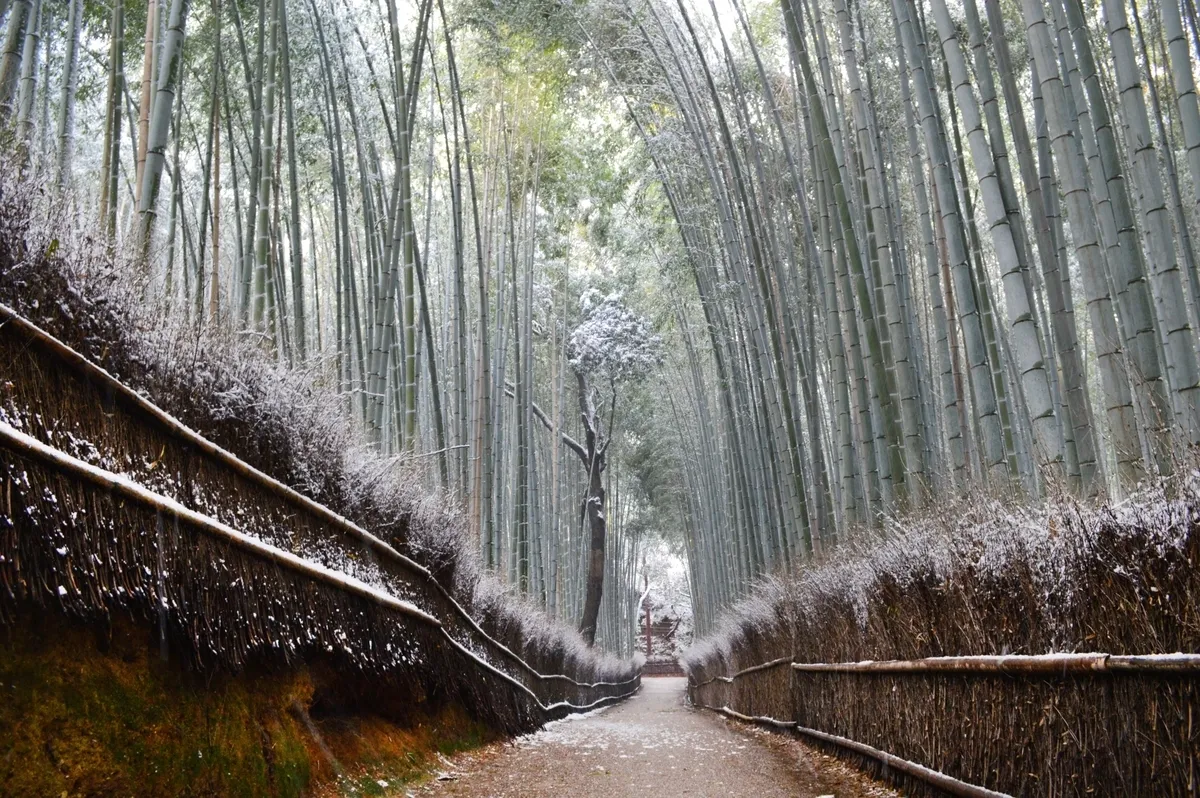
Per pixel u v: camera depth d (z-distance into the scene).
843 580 4.91
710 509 15.52
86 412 2.29
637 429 20.34
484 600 6.31
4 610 1.93
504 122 10.93
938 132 4.58
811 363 7.64
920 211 5.45
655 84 9.04
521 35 9.60
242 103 7.80
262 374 3.33
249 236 5.36
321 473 3.70
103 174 4.15
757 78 9.14
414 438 6.41
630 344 15.20
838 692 5.11
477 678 5.70
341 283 6.99
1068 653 2.52
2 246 2.12
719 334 10.48
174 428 2.60
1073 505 2.54
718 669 12.02
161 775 2.23
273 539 3.09
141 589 2.30
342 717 3.70
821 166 6.63
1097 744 2.40
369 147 8.06
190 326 2.98
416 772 3.92
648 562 35.12
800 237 9.12
